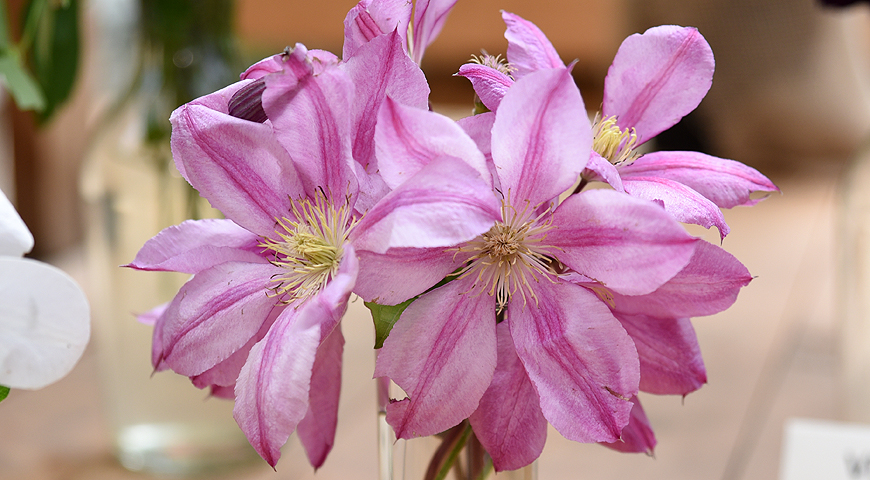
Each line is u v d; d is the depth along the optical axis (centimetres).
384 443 83
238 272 79
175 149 77
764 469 110
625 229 75
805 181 299
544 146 76
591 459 114
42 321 74
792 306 172
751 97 310
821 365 143
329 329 75
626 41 82
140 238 106
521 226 77
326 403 81
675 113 82
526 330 77
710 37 308
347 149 76
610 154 80
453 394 77
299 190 78
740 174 80
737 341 155
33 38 116
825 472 102
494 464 79
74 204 262
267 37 428
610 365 76
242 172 77
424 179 74
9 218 74
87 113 250
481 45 444
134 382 109
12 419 126
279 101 77
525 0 438
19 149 240
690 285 78
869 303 110
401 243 73
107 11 190
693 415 127
